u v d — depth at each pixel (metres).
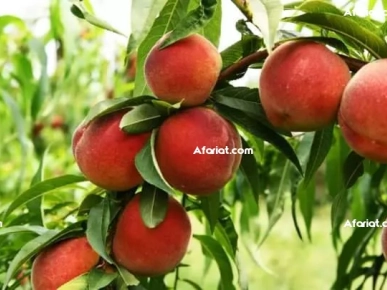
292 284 2.91
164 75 0.78
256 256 1.14
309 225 1.21
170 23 0.84
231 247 0.96
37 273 0.83
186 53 0.79
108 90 2.07
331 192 1.17
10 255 1.03
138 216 0.81
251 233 1.34
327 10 0.80
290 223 3.10
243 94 0.83
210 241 0.99
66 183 0.93
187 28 0.77
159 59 0.79
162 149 0.79
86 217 0.88
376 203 1.14
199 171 0.78
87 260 0.83
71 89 2.07
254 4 0.72
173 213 0.82
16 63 1.66
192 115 0.79
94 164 0.80
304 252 3.06
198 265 2.66
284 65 0.77
